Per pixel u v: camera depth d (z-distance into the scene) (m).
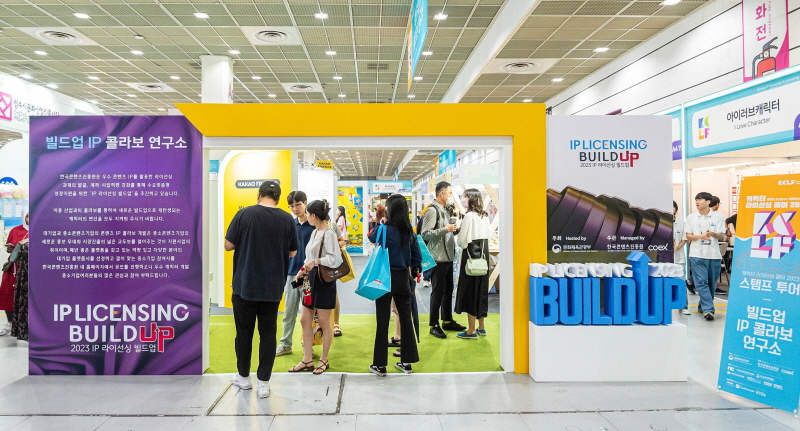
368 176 36.16
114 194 3.19
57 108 9.52
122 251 3.19
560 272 3.06
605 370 3.04
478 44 8.12
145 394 2.81
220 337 4.38
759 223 2.75
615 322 3.07
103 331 3.18
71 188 3.18
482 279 4.17
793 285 2.55
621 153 3.30
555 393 2.83
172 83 10.60
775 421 2.42
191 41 7.85
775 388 2.56
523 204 3.23
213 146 3.23
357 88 11.01
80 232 3.17
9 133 8.69
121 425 2.37
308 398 2.74
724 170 6.21
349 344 4.07
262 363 2.74
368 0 6.31
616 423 2.40
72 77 10.08
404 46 8.13
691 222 5.19
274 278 2.75
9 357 3.63
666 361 3.05
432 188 11.87
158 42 7.89
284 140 3.25
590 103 8.95
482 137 3.28
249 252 2.73
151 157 3.20
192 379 3.10
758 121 4.95
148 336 3.19
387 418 2.46
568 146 3.27
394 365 3.39
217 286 6.27
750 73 5.10
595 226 3.28
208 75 8.55
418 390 2.88
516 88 10.00
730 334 2.81
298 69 9.48
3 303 4.29
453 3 6.44
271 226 2.79
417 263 3.33
